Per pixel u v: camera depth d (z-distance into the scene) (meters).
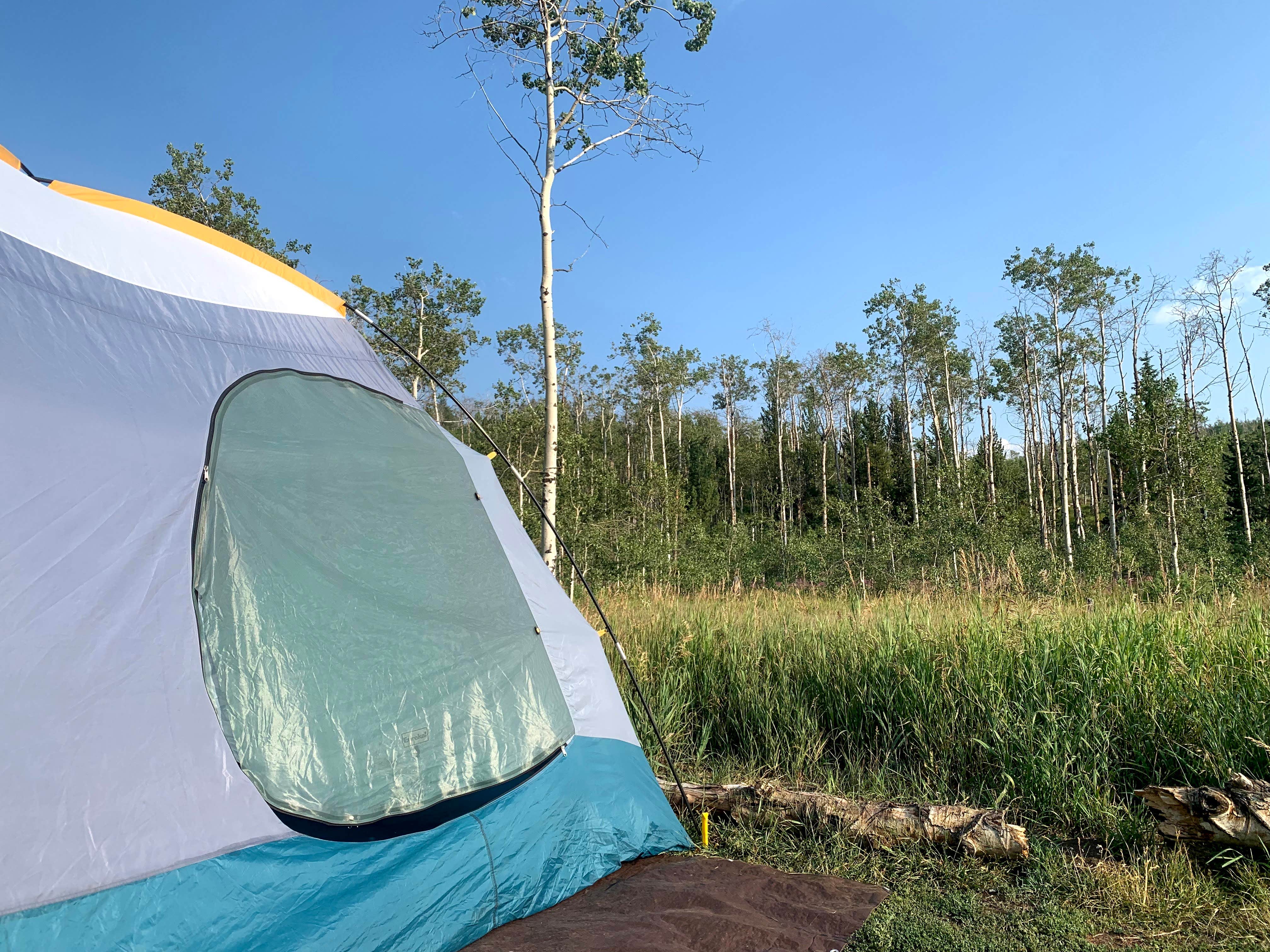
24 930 1.90
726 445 60.81
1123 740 4.45
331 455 3.41
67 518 2.41
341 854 2.61
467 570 3.69
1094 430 31.44
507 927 2.96
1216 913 3.10
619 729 4.03
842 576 20.55
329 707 2.83
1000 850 3.62
